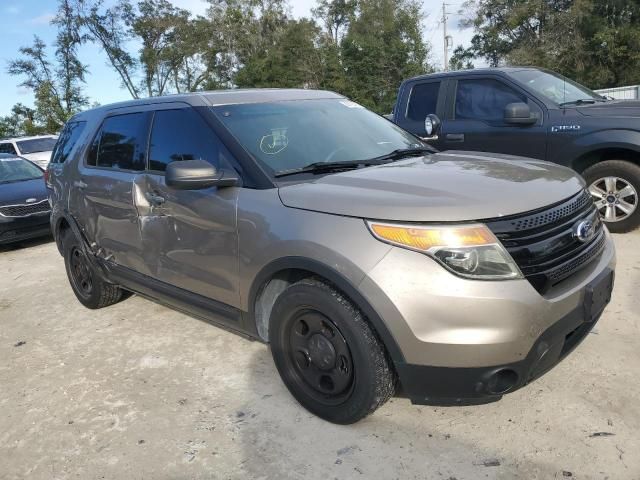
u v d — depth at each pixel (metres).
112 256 4.30
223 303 3.31
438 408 2.95
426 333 2.37
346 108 4.04
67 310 5.02
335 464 2.59
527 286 2.40
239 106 3.56
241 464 2.65
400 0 41.66
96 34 38.38
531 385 3.08
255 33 44.41
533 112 5.86
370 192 2.66
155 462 2.72
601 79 28.52
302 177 3.06
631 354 3.32
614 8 28.30
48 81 37.56
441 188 2.63
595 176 5.73
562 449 2.56
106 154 4.29
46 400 3.40
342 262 2.51
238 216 3.01
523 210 2.51
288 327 2.91
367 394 2.61
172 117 3.68
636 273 4.59
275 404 3.12
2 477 2.71
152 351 3.96
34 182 8.72
